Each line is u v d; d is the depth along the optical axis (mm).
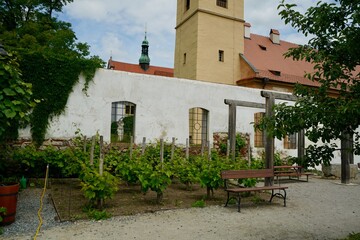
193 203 7445
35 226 5418
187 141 10641
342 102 3520
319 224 5984
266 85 21344
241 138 14391
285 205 7602
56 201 7176
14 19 21391
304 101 3828
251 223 5945
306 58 3867
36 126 10289
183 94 13188
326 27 3686
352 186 11078
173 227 5574
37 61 10461
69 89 10922
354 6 3441
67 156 9336
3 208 5199
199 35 21891
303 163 4160
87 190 6180
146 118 12273
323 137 3682
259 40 27188
